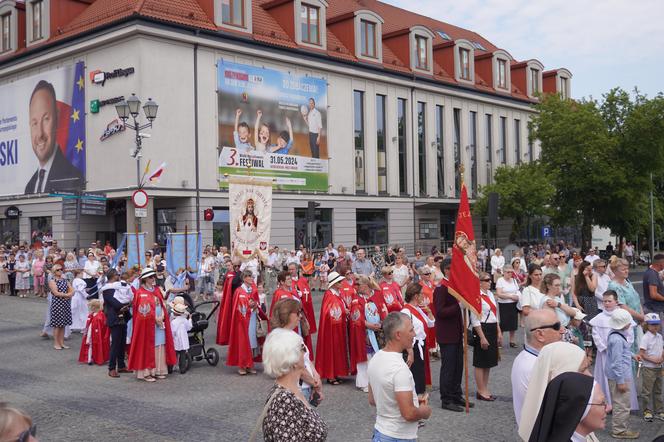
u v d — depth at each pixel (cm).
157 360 1142
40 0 3195
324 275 2753
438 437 754
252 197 1722
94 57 2933
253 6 3341
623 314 750
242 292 1177
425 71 4016
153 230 2866
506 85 4675
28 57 3228
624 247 4362
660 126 3775
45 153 3216
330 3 4050
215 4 2923
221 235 2969
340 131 3512
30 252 2747
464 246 888
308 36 3341
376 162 3725
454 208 4241
